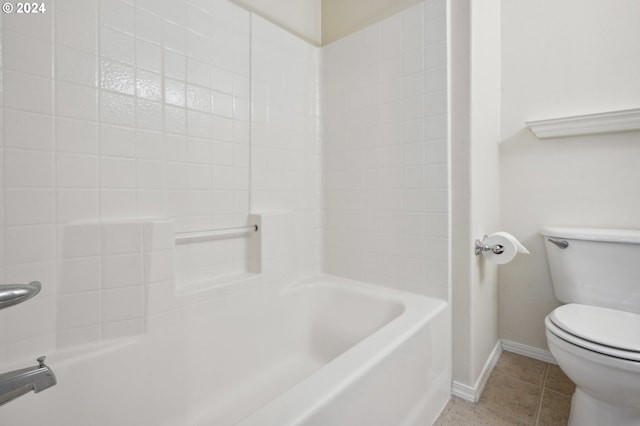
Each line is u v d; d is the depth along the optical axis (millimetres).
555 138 1534
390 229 1466
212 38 1251
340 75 1656
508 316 1705
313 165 1722
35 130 845
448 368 1283
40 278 850
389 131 1456
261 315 1337
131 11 1021
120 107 1002
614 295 1230
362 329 1390
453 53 1273
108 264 949
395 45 1426
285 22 1586
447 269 1287
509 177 1670
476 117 1297
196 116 1205
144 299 1012
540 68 1567
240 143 1364
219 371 1169
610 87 1393
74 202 914
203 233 1219
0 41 792
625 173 1371
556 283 1410
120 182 1007
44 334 854
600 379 909
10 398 502
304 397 641
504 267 1707
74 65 908
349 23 1654
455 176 1284
